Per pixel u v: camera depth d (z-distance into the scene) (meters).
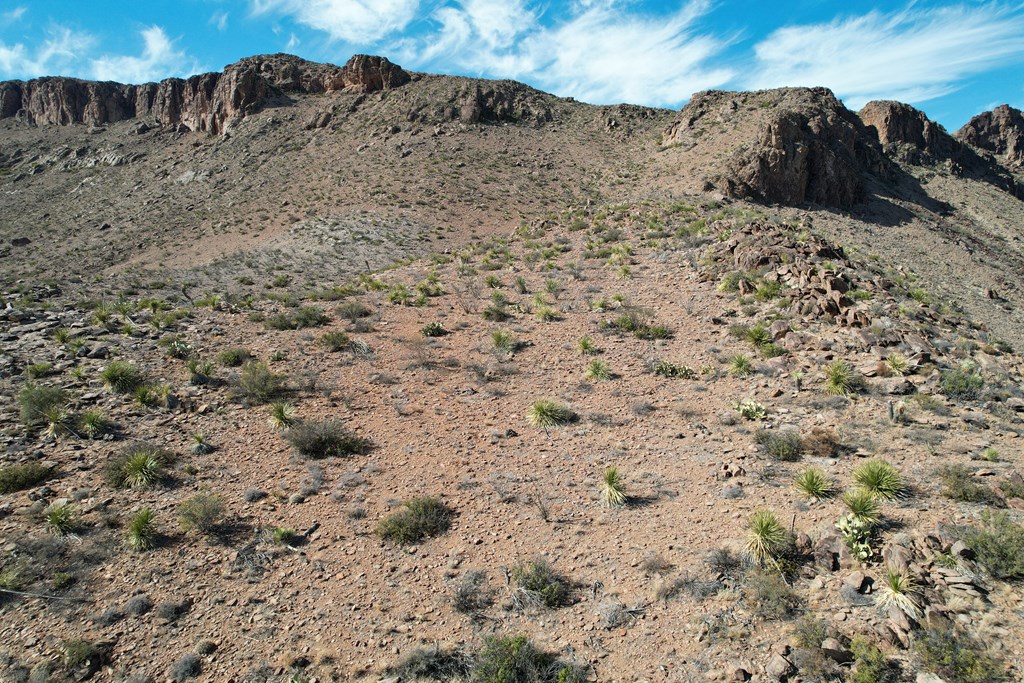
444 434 13.77
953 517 8.84
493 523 10.15
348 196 70.50
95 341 18.42
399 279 31.91
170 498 10.80
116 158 108.69
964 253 55.16
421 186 72.62
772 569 8.18
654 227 37.12
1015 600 7.13
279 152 93.00
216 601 8.45
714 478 11.02
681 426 13.61
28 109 142.00
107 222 76.25
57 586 8.55
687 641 7.26
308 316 22.25
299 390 16.20
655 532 9.54
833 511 9.34
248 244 55.50
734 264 26.38
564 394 15.92
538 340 20.38
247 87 108.81
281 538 9.73
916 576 7.54
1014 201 92.94
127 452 12.07
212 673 7.21
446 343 20.42
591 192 72.00
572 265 30.64
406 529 9.88
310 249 49.97
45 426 13.12
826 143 68.44
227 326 21.47
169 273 40.91
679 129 83.31
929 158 98.00
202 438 12.98
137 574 8.89
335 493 11.12
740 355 17.11
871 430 12.34
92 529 9.80
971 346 17.77
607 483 10.66
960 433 12.05
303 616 8.19
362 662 7.37
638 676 6.84
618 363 17.98
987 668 6.15
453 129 93.75
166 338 18.89
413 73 113.75
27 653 7.46
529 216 64.38
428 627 7.92
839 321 18.77
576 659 7.16
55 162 115.06
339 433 13.51
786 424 13.11
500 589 8.53
